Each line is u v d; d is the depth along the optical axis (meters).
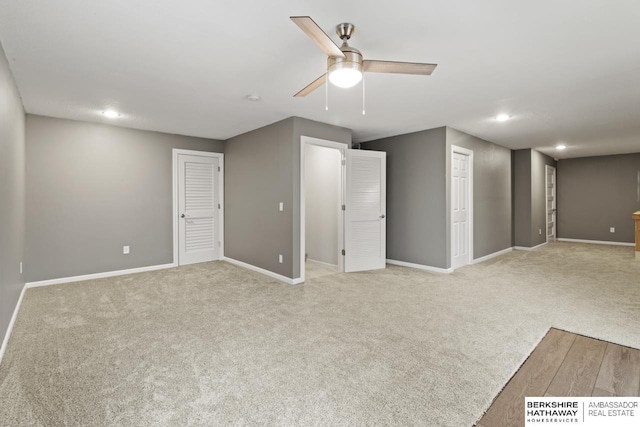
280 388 1.83
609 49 2.28
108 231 4.43
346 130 4.70
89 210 4.27
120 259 4.54
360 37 2.12
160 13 1.83
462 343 2.39
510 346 2.33
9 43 2.17
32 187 3.84
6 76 2.41
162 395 1.76
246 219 4.97
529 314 2.96
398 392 1.79
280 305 3.24
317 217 5.43
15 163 2.97
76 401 1.70
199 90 3.10
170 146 5.01
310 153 5.54
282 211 4.21
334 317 2.92
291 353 2.24
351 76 1.98
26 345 2.34
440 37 2.12
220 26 1.97
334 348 2.31
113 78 2.79
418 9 1.80
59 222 4.04
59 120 4.03
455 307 3.17
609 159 7.56
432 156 4.76
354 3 1.74
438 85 2.99
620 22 1.93
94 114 3.89
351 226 4.72
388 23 1.95
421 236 4.91
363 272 4.70
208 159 5.43
